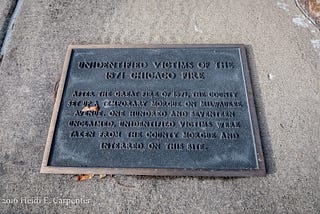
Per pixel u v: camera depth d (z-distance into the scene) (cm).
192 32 289
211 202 216
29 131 245
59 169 222
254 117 235
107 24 296
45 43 287
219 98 243
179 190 220
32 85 265
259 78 264
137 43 283
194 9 305
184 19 298
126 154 225
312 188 219
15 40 289
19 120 250
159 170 220
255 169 219
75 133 232
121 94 247
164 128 232
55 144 230
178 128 232
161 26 293
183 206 215
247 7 306
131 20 298
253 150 224
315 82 262
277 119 245
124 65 261
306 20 297
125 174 220
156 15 301
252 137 228
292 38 286
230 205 214
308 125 242
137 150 226
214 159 222
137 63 261
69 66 261
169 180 224
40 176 227
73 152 227
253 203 215
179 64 260
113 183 224
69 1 314
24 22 300
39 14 305
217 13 302
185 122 233
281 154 231
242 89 247
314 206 212
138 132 231
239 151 224
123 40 285
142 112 238
